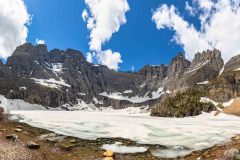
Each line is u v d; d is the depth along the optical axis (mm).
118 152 37094
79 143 41750
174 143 44656
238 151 31297
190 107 183375
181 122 99000
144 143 44312
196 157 34344
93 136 50031
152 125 76750
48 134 48781
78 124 71125
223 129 66688
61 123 71625
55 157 31812
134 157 34812
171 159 34000
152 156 35500
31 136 43688
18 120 70750
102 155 33875
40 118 88000
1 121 56688
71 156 33188
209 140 47281
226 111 178875
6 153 26875
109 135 52219
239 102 177750
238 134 54062
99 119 100562
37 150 31766
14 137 34500
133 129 63219
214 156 33062
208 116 172500
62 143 39938
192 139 48938
